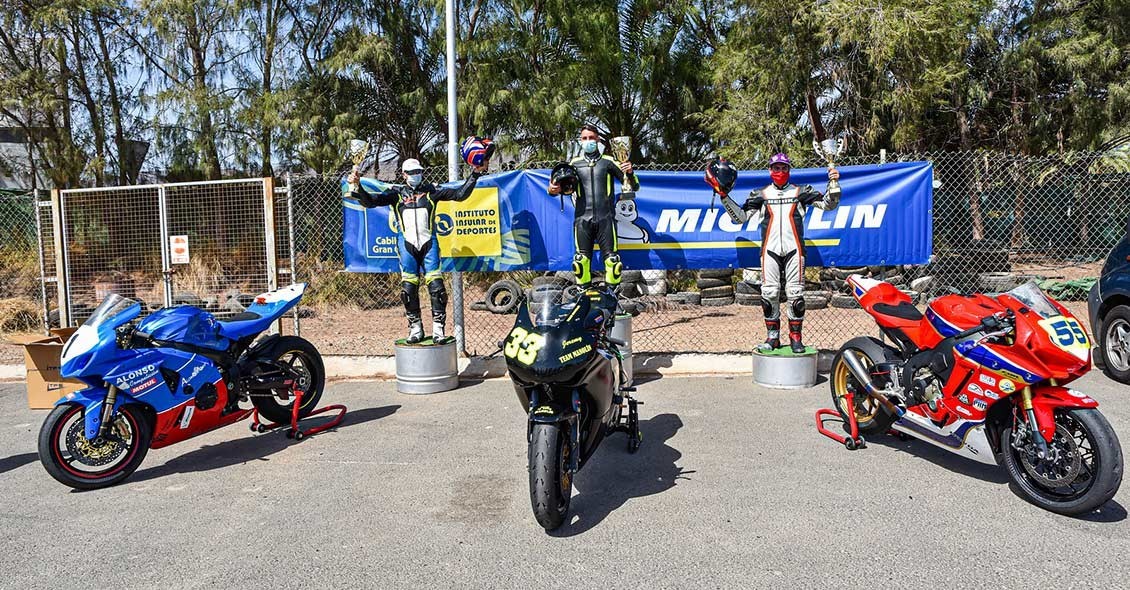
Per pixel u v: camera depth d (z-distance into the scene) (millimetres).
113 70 18047
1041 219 18000
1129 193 17625
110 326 5207
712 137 18422
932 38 15227
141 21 17156
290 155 17516
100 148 18188
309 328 12352
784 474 5117
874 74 16469
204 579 3832
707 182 7816
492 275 15891
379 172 19984
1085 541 4012
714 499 4703
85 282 12984
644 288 14594
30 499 5043
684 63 20281
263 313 6309
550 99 17875
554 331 4301
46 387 7500
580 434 4707
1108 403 6656
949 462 5297
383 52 16984
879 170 8211
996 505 4516
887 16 14734
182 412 5598
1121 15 18938
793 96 17750
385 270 8727
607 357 4559
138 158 18891
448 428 6480
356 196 7918
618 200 8117
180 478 5406
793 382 7488
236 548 4188
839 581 3648
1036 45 18875
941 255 15203
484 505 4711
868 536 4125
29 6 17453
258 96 17375
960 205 15766
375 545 4176
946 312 4922
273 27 17719
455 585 3709
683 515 4473
